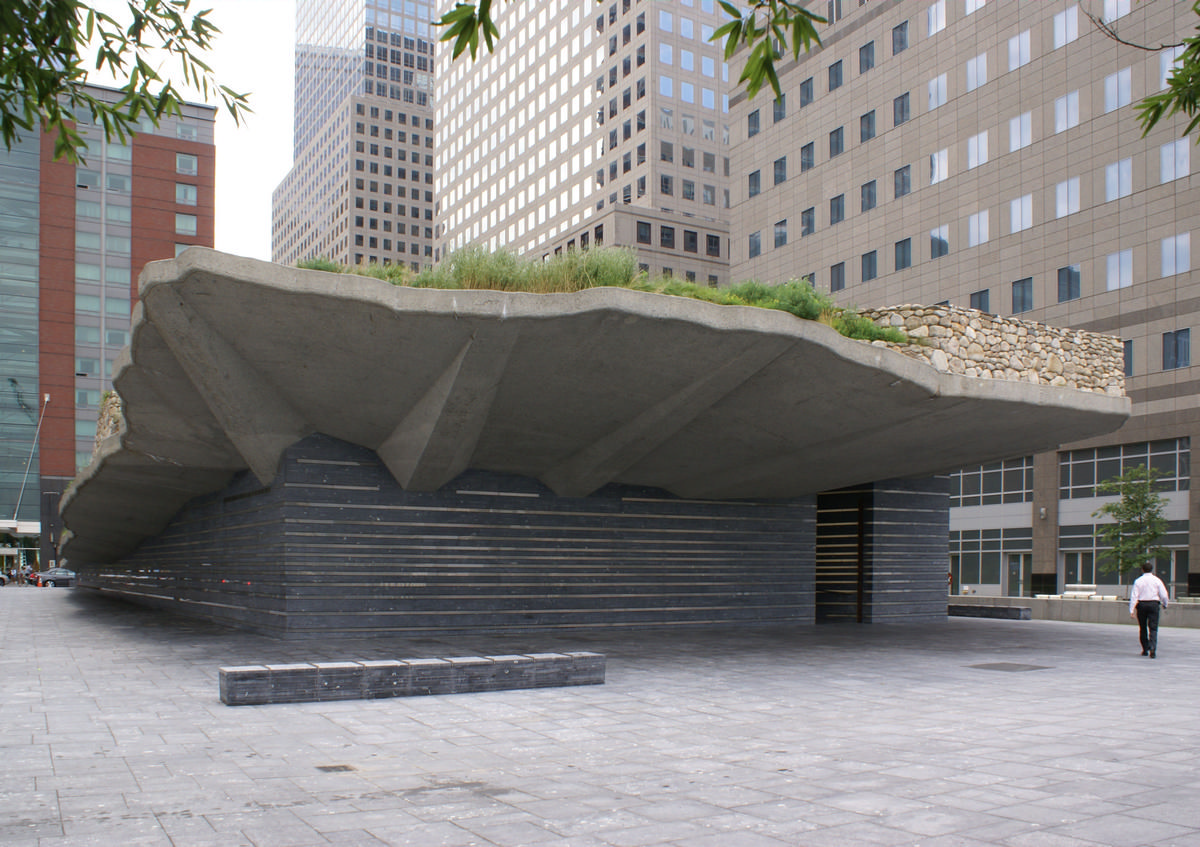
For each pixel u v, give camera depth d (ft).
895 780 19.51
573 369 42.86
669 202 270.67
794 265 180.24
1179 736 25.29
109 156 251.19
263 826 15.64
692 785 18.95
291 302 36.86
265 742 23.12
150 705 28.71
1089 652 51.26
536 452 52.60
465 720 26.73
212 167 262.47
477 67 372.79
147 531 89.92
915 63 158.40
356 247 490.90
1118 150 129.70
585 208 298.35
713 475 59.67
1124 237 128.77
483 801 17.48
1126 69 128.67
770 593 66.95
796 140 181.57
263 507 54.03
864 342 46.52
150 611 81.41
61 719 26.14
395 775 19.66
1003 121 144.36
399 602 51.55
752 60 12.94
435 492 53.21
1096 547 135.23
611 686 34.45
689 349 41.57
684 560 63.10
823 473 61.77
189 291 36.27
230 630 57.06
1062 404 51.62
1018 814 16.69
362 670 30.50
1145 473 117.70
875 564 73.15
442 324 38.40
